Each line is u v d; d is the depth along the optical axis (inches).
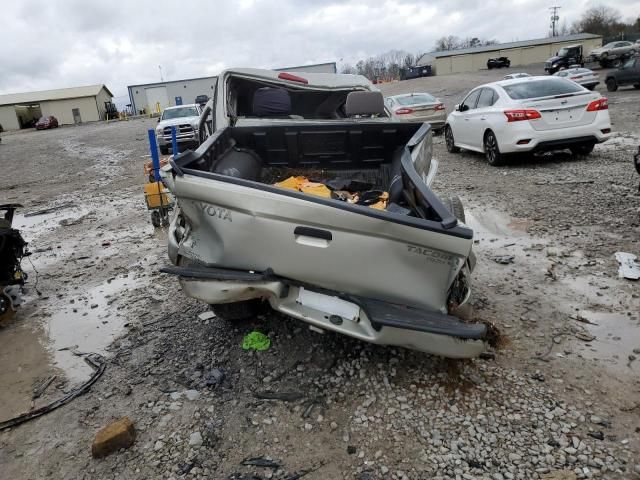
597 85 1122.0
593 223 230.8
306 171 184.2
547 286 173.9
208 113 242.5
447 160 438.3
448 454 103.7
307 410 119.4
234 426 116.0
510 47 2687.0
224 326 161.2
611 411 112.5
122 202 390.6
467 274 131.6
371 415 116.3
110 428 112.3
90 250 263.3
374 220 107.3
